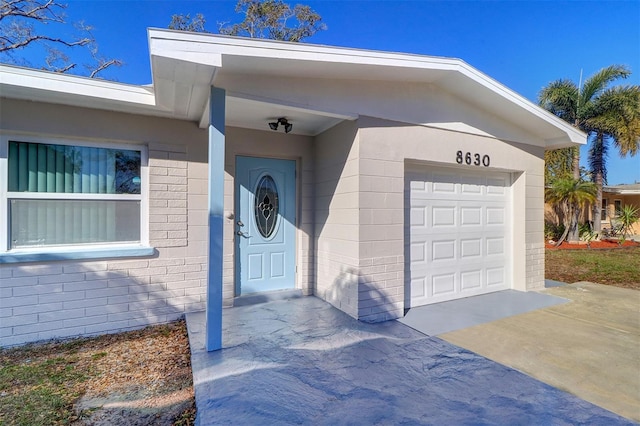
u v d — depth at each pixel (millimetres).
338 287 4535
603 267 8547
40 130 3666
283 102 3680
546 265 8992
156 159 4223
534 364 3008
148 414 2363
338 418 2229
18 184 3660
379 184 4258
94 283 3912
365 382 2689
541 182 6012
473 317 4352
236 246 4859
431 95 4719
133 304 4109
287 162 5211
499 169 5512
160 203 4250
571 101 13758
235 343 3426
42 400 2537
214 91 3285
